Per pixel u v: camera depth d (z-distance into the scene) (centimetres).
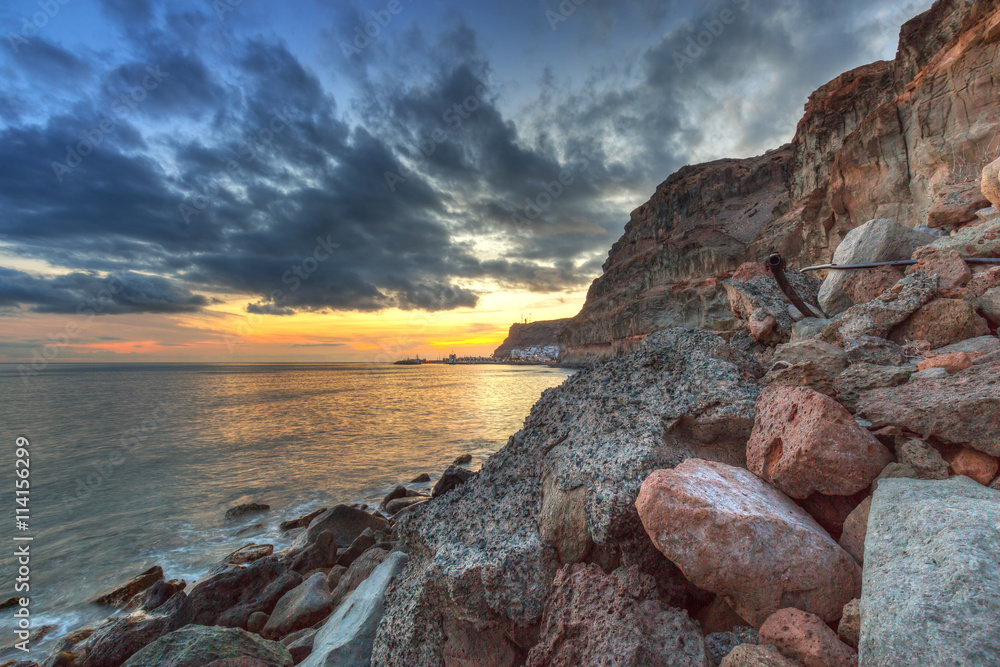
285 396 6150
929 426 316
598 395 483
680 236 11756
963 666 180
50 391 6950
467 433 3028
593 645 289
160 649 484
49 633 861
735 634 289
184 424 3494
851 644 247
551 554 374
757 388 420
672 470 334
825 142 5634
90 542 1295
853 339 448
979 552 217
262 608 739
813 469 325
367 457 2327
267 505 1580
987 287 474
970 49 2555
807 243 4419
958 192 759
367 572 757
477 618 367
